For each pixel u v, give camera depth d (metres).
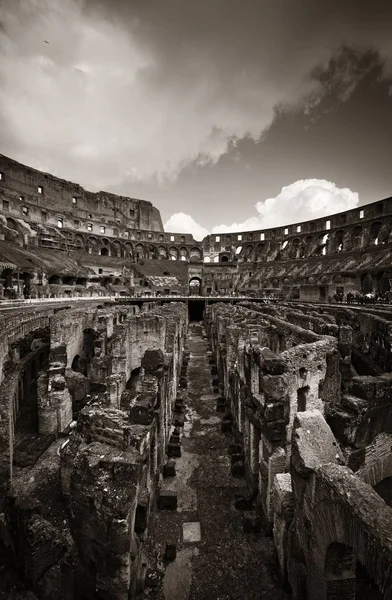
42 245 67.12
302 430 6.50
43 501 9.63
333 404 9.42
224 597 7.07
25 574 6.85
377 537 3.88
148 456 8.77
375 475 8.00
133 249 103.50
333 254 74.44
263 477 9.14
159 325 18.19
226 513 9.79
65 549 7.27
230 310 32.38
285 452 8.83
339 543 5.10
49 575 6.60
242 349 13.57
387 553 3.67
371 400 7.85
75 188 99.56
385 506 4.29
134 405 9.70
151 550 8.32
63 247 74.00
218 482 11.31
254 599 7.01
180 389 20.94
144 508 7.67
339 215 84.31
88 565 6.16
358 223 77.19
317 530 5.46
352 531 4.41
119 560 5.76
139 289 74.56
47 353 21.77
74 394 15.65
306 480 6.04
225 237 111.56
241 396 13.23
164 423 12.66
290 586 6.91
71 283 60.06
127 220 114.94
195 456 13.00
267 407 8.75
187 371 25.59
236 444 13.17
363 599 6.11
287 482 7.65
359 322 22.23
